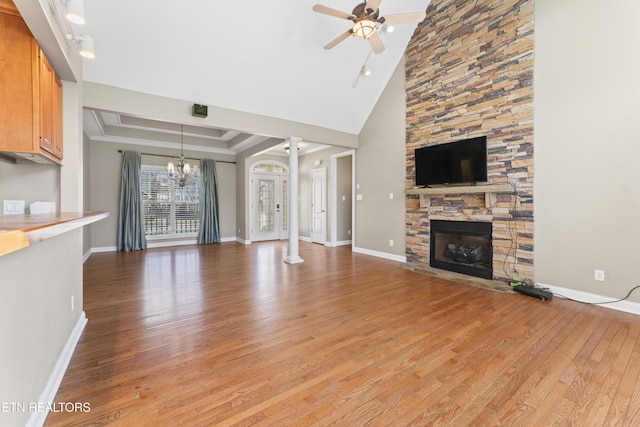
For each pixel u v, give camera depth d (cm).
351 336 235
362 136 599
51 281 167
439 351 211
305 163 826
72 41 232
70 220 136
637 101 274
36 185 238
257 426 141
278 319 270
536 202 343
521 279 357
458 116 421
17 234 85
